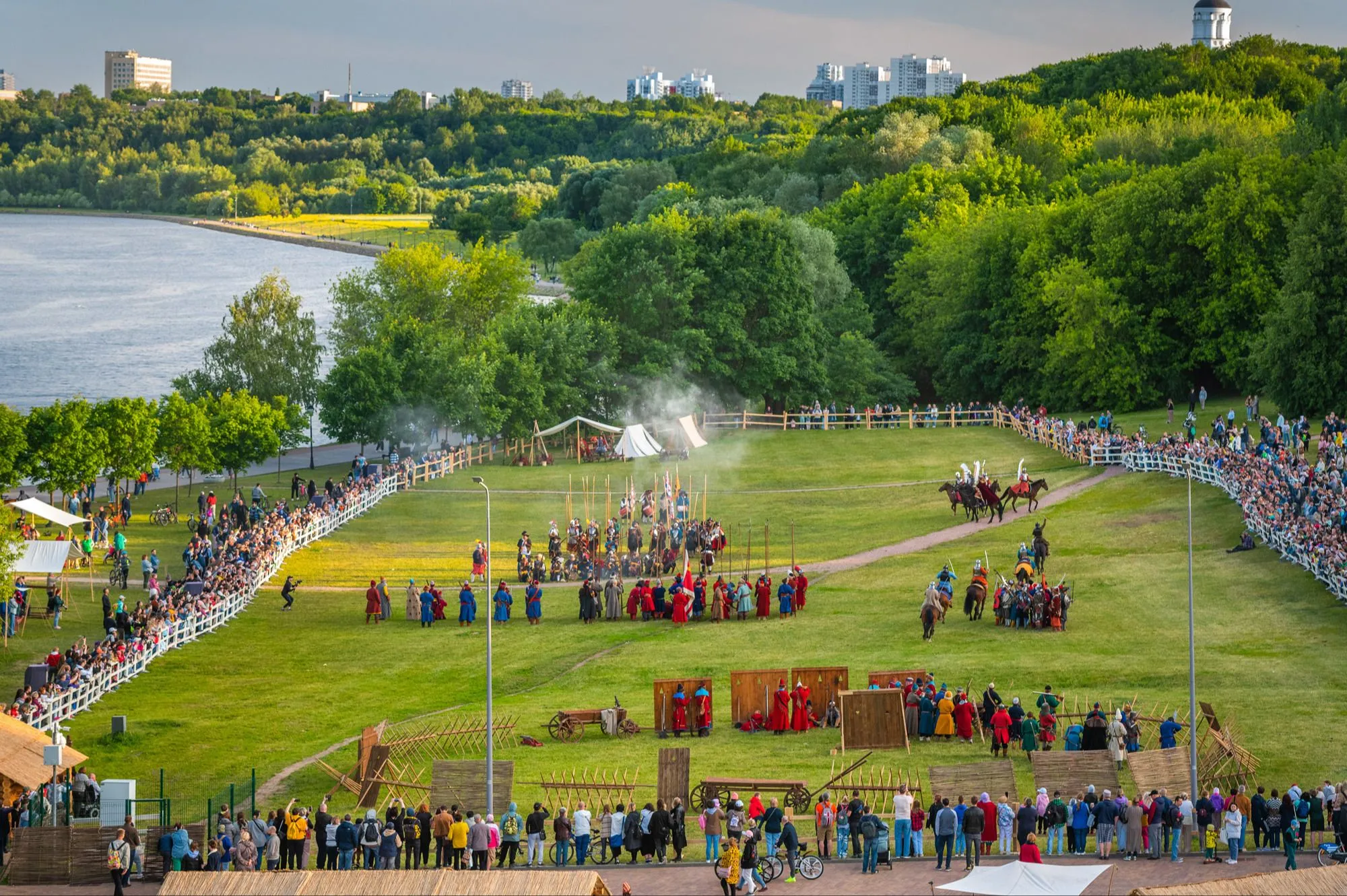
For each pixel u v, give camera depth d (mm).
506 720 57469
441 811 44281
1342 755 49625
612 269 135625
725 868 40000
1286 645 62344
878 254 166000
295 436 120875
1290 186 125562
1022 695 57938
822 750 54000
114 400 100000
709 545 86562
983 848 44562
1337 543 70125
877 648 65562
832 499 100938
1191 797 46094
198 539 84938
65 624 73250
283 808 48250
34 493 111125
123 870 41594
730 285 136000
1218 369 125938
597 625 73812
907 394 144625
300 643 71312
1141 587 73062
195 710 60906
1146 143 189375
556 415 124625
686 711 56750
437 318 148375
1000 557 81125
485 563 84125
